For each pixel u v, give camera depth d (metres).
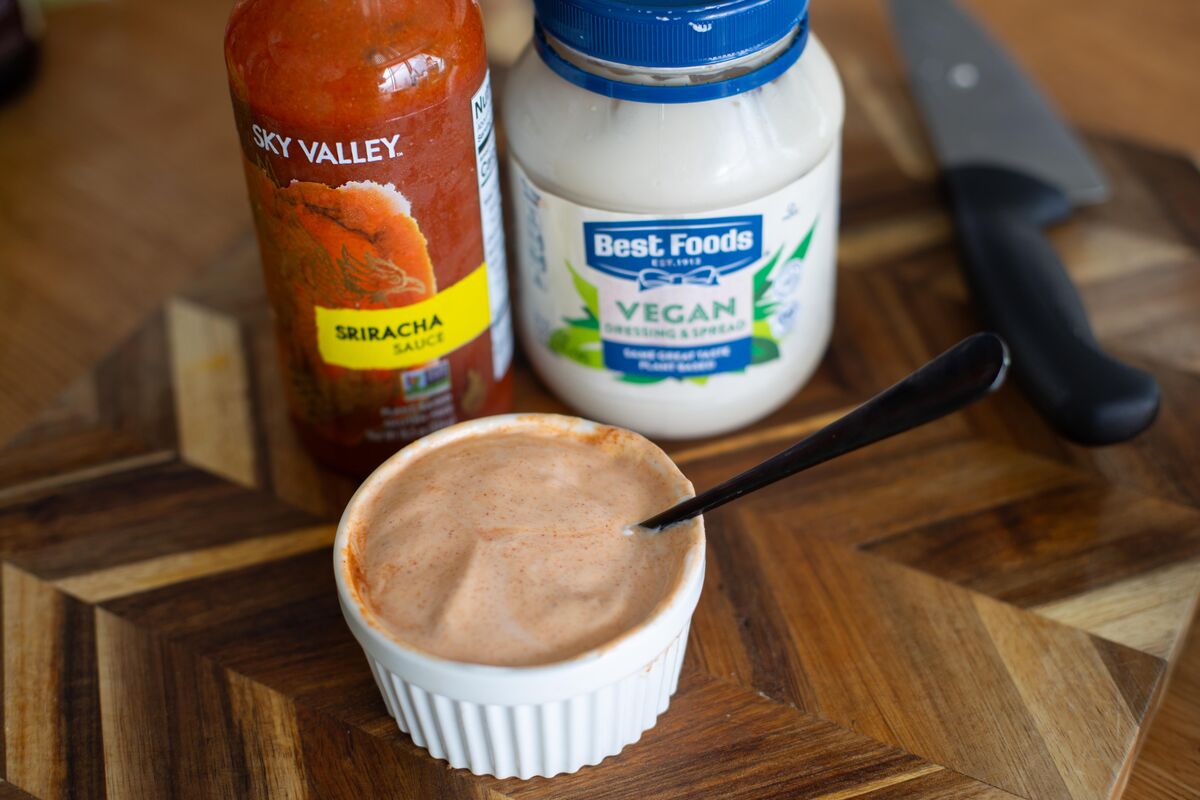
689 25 0.43
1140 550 0.48
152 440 0.52
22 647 0.46
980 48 0.64
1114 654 0.45
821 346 0.52
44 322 0.57
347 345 0.47
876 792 0.42
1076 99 0.66
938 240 0.59
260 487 0.51
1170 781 0.45
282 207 0.45
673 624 0.40
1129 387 0.48
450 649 0.40
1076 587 0.47
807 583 0.47
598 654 0.39
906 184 0.61
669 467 0.44
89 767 0.43
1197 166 0.61
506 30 0.67
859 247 0.58
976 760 0.43
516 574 0.41
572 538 0.42
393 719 0.44
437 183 0.45
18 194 0.61
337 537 0.42
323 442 0.50
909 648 0.45
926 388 0.38
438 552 0.42
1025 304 0.51
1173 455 0.50
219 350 0.55
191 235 0.60
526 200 0.48
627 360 0.49
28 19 0.66
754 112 0.45
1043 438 0.51
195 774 0.43
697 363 0.49
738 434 0.52
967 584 0.47
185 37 0.69
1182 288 0.56
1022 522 0.49
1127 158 0.61
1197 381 0.53
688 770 0.43
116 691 0.45
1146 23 0.70
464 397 0.50
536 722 0.40
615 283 0.47
